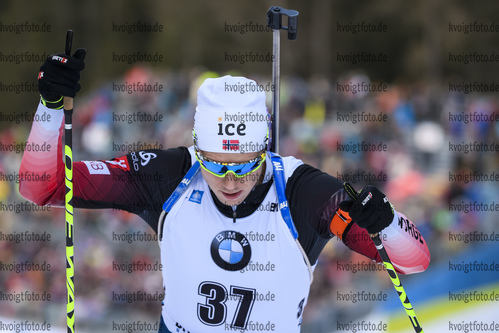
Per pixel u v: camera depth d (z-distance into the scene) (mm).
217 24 74500
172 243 8805
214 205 8570
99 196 9102
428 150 39250
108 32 70375
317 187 8766
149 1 72312
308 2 82688
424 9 84812
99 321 28719
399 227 8820
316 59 82250
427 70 83625
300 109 42938
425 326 23266
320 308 26453
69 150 8750
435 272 24688
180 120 38750
